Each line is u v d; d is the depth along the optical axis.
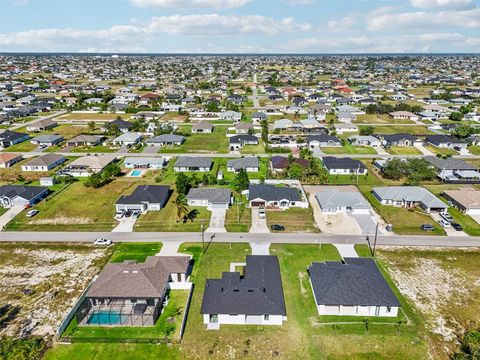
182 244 67.94
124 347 44.81
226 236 70.88
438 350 44.72
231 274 55.53
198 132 154.25
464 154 124.25
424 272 60.00
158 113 192.25
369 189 94.25
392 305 49.00
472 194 84.75
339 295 50.41
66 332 46.84
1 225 75.12
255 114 177.50
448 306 52.25
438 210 81.31
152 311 50.31
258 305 48.53
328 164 107.00
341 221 77.06
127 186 96.00
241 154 124.69
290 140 138.88
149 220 77.12
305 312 50.56
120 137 136.62
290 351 44.41
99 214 79.88
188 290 55.25
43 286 56.28
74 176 104.06
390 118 181.00
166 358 43.31
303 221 76.94
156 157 119.81
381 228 74.25
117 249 66.25
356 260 59.78
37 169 108.44
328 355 43.94
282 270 59.94
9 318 49.72
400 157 119.44
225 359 43.28
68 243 68.44
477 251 66.12
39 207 83.31
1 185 96.75
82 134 146.88
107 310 50.53
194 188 88.12
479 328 48.12
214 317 49.06
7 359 40.34
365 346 45.19
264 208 82.69
